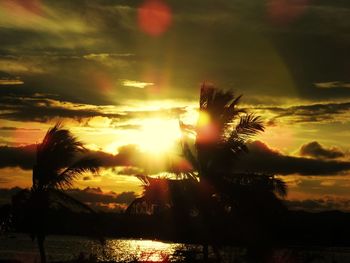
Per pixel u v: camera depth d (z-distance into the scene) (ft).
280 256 101.14
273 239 96.73
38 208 102.06
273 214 93.56
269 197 92.32
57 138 102.94
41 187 102.68
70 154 102.89
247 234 95.35
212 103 94.79
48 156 102.22
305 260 103.60
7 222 101.86
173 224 96.17
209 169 95.35
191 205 94.48
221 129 94.58
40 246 104.32
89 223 102.53
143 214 96.53
